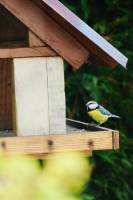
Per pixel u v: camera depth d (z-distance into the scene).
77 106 11.38
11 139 5.86
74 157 5.36
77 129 7.01
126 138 11.64
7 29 6.61
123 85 12.00
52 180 5.05
